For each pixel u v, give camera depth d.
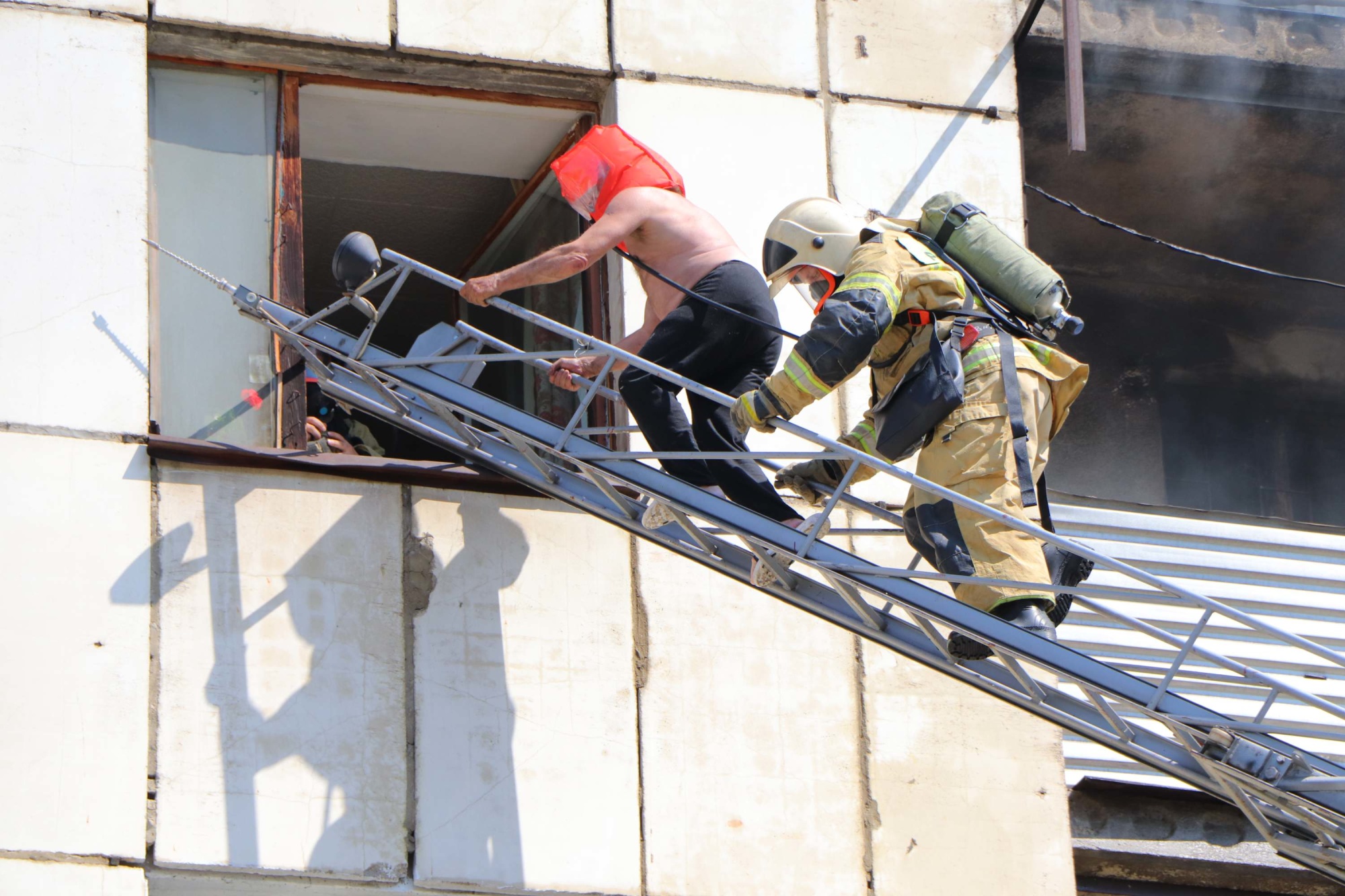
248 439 12.27
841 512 13.04
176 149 12.74
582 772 11.77
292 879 10.97
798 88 13.93
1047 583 9.64
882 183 13.93
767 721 12.30
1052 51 15.08
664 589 12.38
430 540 11.95
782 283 10.98
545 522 12.26
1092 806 13.66
